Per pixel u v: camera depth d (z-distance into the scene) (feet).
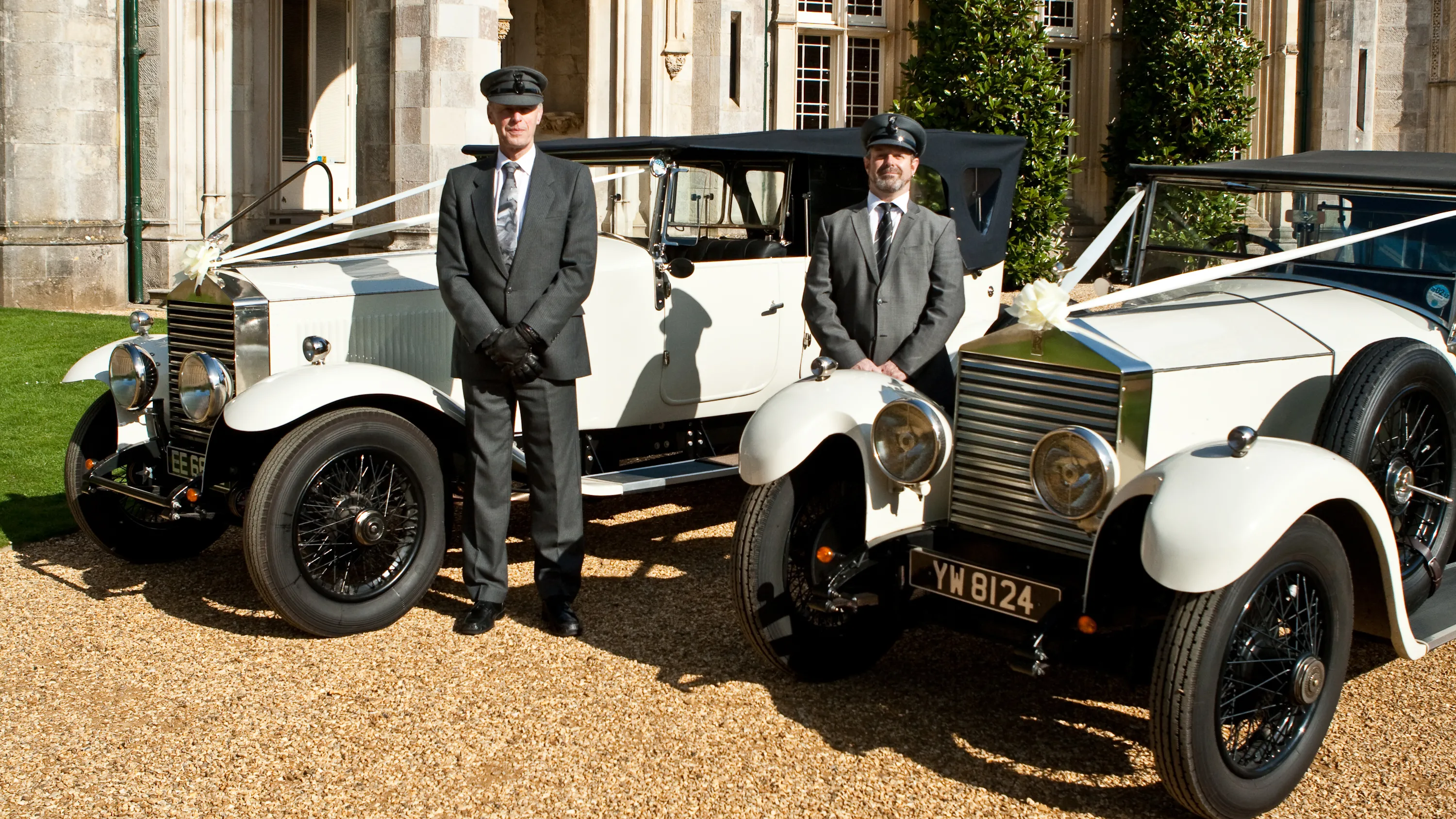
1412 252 13.87
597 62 43.86
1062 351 10.88
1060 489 10.41
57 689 12.10
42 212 40.19
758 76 46.88
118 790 10.04
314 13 50.98
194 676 12.48
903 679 12.71
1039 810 9.86
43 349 30.55
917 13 52.54
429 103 35.01
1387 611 10.52
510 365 13.38
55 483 19.72
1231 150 51.88
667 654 13.24
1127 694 12.35
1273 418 11.72
